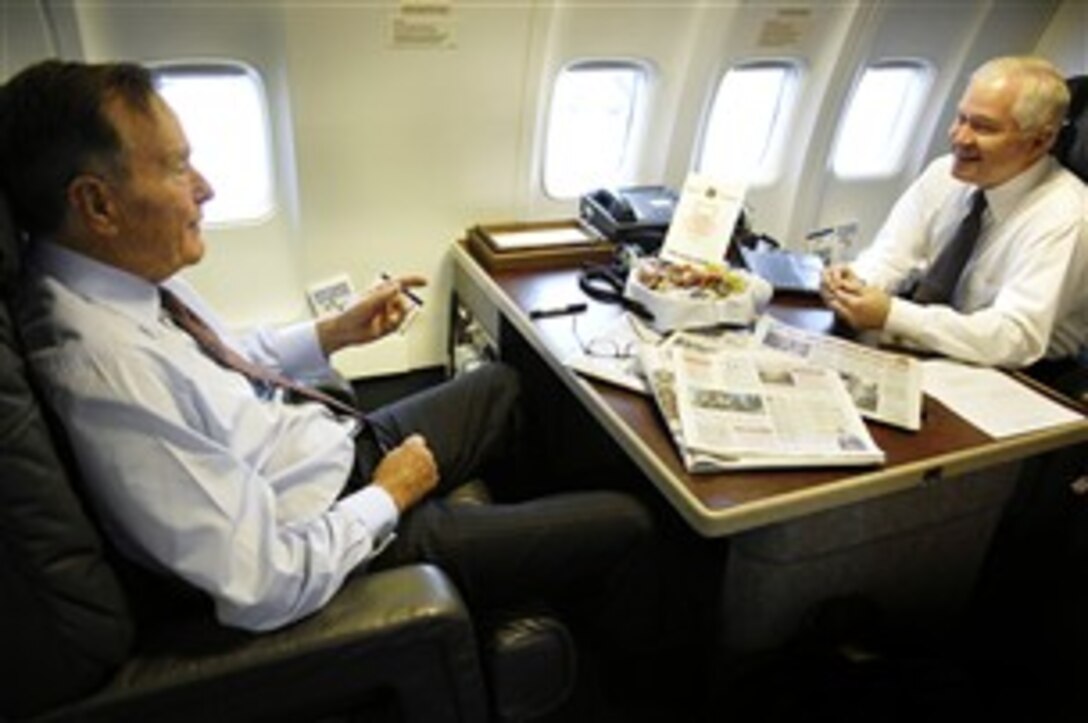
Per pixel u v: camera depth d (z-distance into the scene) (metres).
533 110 2.14
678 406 1.21
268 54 1.81
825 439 1.17
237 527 0.91
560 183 2.38
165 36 1.69
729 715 1.50
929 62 2.65
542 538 1.23
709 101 2.34
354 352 2.38
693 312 1.50
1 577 0.75
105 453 0.87
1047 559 1.86
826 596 1.47
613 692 1.54
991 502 1.54
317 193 2.05
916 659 1.39
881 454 1.14
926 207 1.89
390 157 2.07
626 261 1.84
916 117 2.81
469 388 1.56
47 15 1.53
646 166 2.43
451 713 0.99
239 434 1.07
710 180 1.78
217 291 2.14
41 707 0.82
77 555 0.79
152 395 0.89
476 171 2.21
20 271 0.91
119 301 0.98
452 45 1.93
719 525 1.03
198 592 0.97
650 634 1.50
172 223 0.96
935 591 1.63
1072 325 1.71
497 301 1.77
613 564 1.30
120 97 0.88
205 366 1.07
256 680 0.88
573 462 1.86
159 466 0.88
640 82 2.25
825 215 2.93
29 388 0.78
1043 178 1.64
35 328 0.89
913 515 1.45
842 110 2.56
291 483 1.18
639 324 1.55
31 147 0.86
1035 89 1.50
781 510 1.06
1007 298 1.55
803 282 1.79
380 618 0.92
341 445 1.27
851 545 1.42
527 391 1.75
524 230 2.12
